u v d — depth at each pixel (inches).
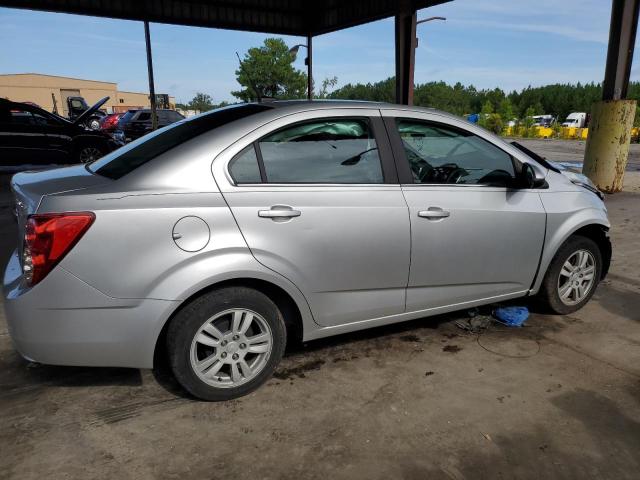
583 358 126.0
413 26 528.1
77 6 529.0
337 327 116.4
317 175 109.6
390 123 120.1
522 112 3737.7
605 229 153.6
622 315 153.1
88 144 486.0
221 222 97.3
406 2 520.7
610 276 187.0
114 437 94.1
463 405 105.3
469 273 129.1
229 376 106.3
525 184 133.0
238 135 103.7
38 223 88.3
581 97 3617.1
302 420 100.0
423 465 87.5
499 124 1876.2
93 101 2807.6
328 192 108.9
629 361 124.7
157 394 108.9
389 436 95.1
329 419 100.3
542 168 141.7
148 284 93.0
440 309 129.6
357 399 107.5
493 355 127.6
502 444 93.0
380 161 117.0
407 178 119.4
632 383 114.4
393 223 114.6
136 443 92.5
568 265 147.9
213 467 86.6
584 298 154.6
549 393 110.0
